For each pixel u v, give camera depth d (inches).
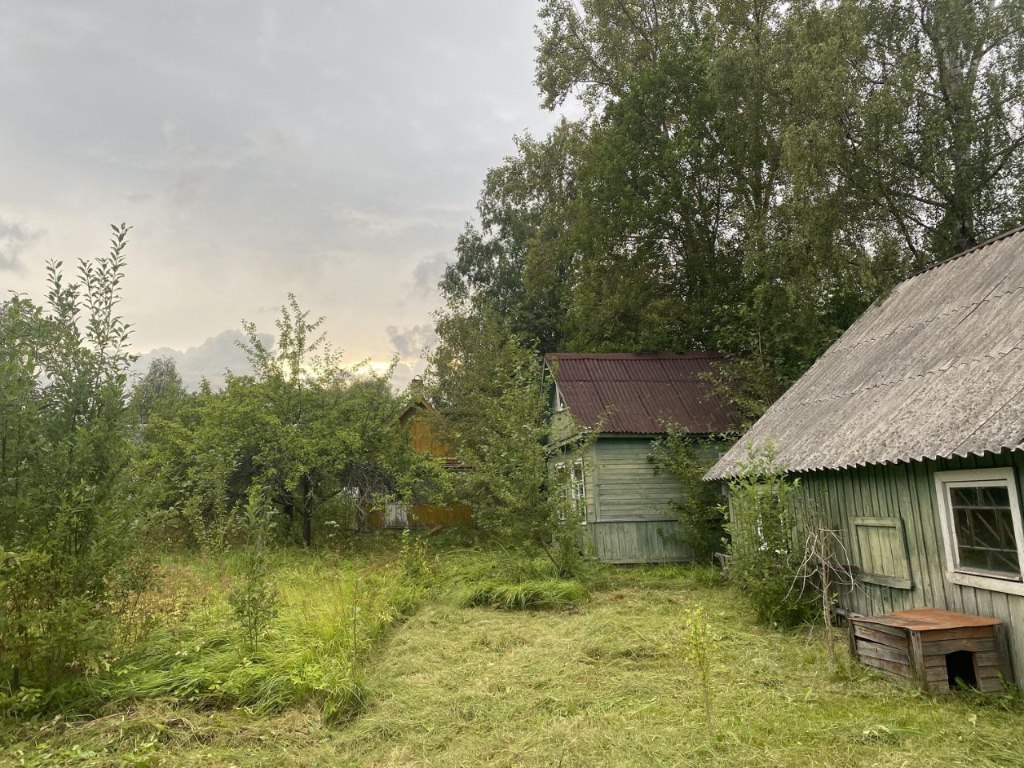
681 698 246.8
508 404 552.7
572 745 204.5
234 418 712.4
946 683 238.1
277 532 735.1
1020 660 241.9
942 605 285.1
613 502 636.1
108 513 251.9
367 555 677.3
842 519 355.6
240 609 297.9
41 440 243.6
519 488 508.7
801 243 604.1
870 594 334.0
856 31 621.9
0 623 222.2
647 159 847.7
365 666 295.1
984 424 250.2
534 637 346.0
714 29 875.4
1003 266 368.5
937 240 652.7
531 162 1189.7
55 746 208.2
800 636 334.6
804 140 599.5
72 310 265.9
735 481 454.0
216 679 253.8
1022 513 244.2
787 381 619.2
